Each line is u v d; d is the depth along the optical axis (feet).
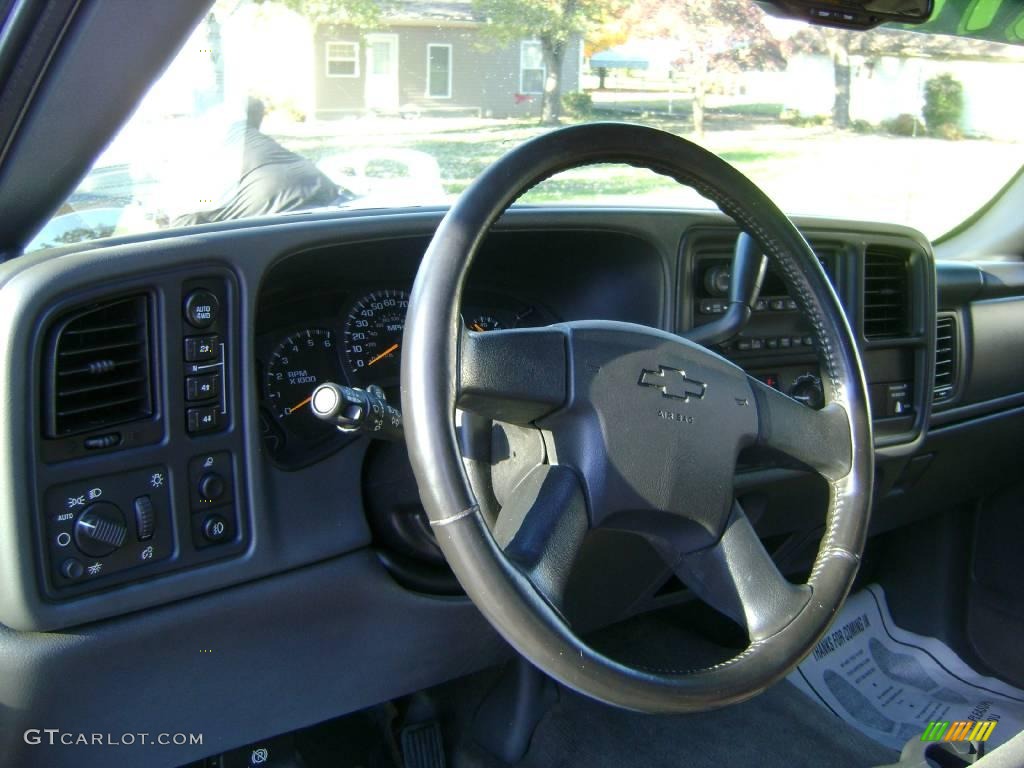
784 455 4.08
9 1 3.31
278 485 4.67
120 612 4.20
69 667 4.18
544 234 5.48
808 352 6.47
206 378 4.31
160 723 4.64
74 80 3.65
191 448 4.30
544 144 3.56
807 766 6.69
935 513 8.39
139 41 3.60
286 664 4.91
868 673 8.20
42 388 3.91
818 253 6.77
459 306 3.30
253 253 4.37
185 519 4.32
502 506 3.79
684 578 3.98
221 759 5.45
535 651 3.19
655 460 3.68
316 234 4.56
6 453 3.84
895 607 8.86
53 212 4.45
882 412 7.18
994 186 8.73
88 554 4.07
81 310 3.97
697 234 5.82
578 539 3.55
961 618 8.44
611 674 3.25
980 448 8.23
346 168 5.14
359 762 6.05
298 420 4.97
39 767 4.47
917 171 8.18
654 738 6.86
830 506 4.23
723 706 3.54
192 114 4.50
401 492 4.93
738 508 3.95
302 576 4.74
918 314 7.19
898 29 6.50
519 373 3.46
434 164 5.29
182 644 4.50
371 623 5.08
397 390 5.33
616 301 6.03
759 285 5.43
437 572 5.29
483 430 3.83
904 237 7.02
